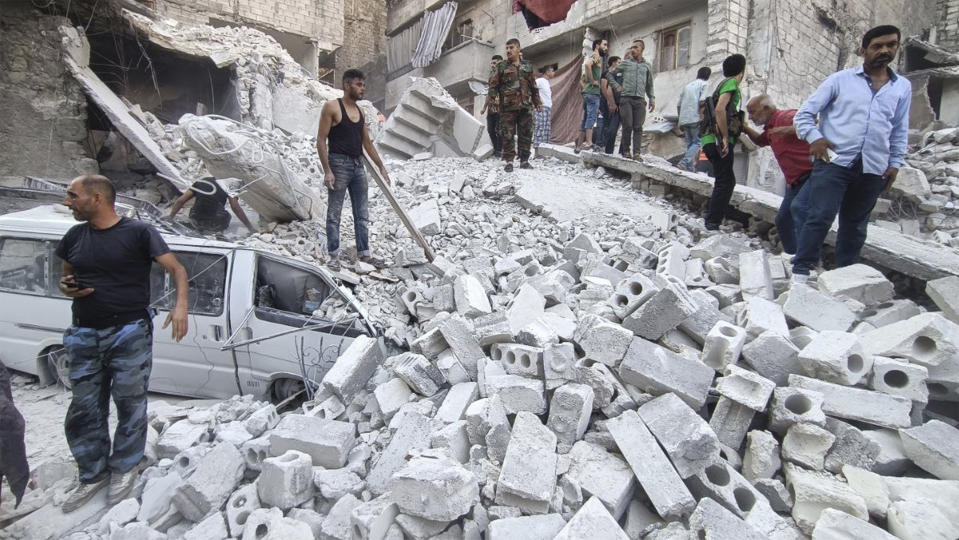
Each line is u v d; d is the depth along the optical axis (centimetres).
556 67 1650
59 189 671
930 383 274
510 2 1716
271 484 265
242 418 372
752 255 428
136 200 625
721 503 230
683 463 238
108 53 1149
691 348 306
